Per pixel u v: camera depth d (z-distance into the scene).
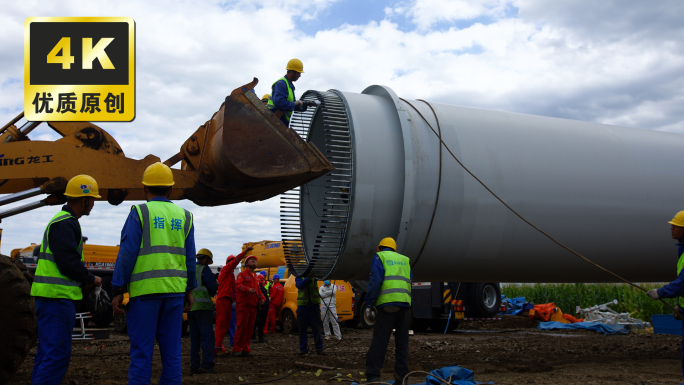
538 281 6.74
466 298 13.04
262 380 5.66
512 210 5.39
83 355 8.02
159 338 3.60
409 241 5.33
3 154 4.63
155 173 3.84
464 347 9.12
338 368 6.52
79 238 3.97
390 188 5.24
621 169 6.21
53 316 3.80
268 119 4.80
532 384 5.24
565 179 5.88
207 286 6.14
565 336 12.06
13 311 4.71
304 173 4.77
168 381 3.54
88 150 4.75
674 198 6.34
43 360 3.75
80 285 3.94
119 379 5.76
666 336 11.51
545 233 5.45
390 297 4.95
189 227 3.83
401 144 5.40
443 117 5.75
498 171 5.61
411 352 8.27
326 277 5.54
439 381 4.86
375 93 6.12
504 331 14.23
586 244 6.02
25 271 5.29
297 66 5.71
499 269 5.95
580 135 6.32
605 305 15.70
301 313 7.97
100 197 4.88
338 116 5.47
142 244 3.56
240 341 7.76
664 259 6.53
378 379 4.93
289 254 6.25
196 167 5.12
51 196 4.73
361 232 5.18
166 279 3.56
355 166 5.13
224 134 4.64
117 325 13.28
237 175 4.71
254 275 8.27
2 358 4.71
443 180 5.36
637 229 6.18
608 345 9.36
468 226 5.48
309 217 6.54
